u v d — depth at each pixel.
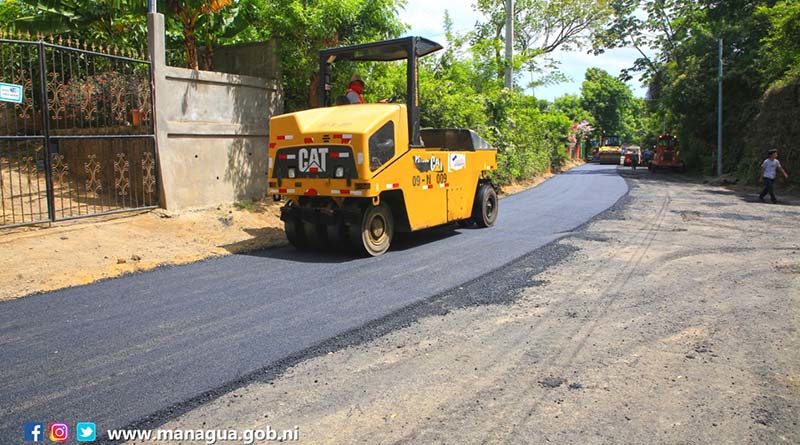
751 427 3.54
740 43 28.86
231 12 13.02
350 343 4.92
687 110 30.69
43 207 9.38
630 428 3.53
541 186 21.30
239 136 11.24
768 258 8.32
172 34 13.01
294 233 8.92
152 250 8.18
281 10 11.71
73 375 4.23
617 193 18.53
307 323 5.40
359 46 9.43
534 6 32.06
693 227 11.23
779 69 24.53
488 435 3.45
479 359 4.60
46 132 8.28
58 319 5.44
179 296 6.24
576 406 3.81
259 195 11.77
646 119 83.12
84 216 8.68
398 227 9.14
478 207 11.08
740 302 6.14
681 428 3.53
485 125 19.36
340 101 9.58
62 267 7.06
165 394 3.94
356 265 7.85
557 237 10.02
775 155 16.41
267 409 3.76
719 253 8.66
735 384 4.14
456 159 10.22
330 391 4.02
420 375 4.30
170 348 4.75
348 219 8.32
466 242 9.61
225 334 5.09
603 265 7.84
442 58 19.19
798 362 4.54
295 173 8.57
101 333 5.09
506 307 5.96
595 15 32.41
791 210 14.29
